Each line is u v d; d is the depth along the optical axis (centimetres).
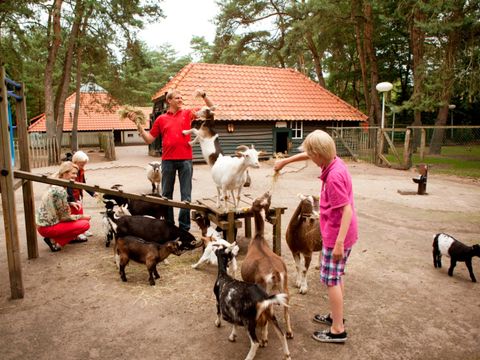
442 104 1708
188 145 623
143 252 470
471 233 694
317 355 329
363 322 386
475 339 355
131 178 1379
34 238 569
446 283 484
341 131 1980
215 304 427
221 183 538
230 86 1973
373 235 690
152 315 402
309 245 442
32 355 333
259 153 527
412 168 1642
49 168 1727
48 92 1931
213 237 523
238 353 333
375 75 2431
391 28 2906
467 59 1672
